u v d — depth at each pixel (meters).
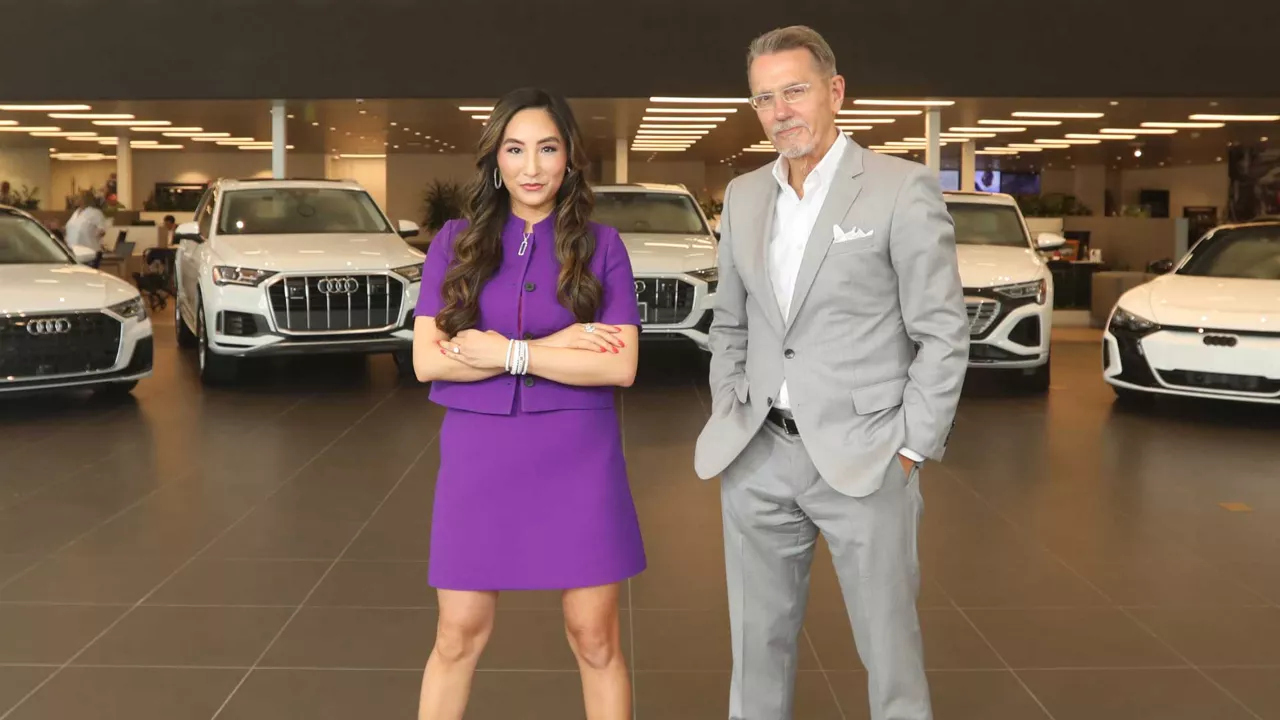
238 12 12.91
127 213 22.17
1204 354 7.23
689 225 10.05
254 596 3.88
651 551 4.46
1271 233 8.26
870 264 2.28
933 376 2.24
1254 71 12.80
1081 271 15.44
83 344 7.43
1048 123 16.81
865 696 3.11
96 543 4.52
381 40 12.95
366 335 8.52
